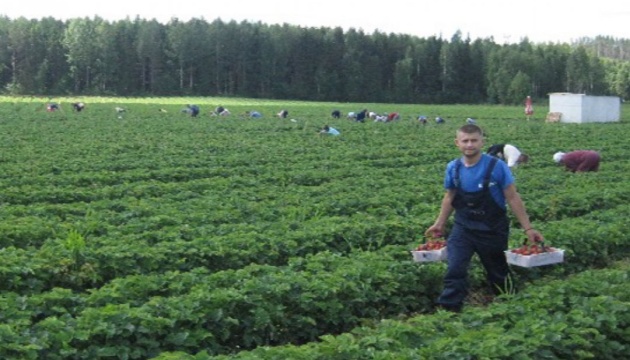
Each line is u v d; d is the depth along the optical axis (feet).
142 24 432.66
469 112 281.54
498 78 439.63
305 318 32.53
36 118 170.81
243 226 48.19
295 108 281.54
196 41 432.25
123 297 32.60
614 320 29.12
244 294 32.42
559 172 82.48
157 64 430.20
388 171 83.56
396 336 27.17
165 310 30.04
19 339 26.25
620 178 79.61
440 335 27.78
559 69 501.56
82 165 83.35
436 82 467.93
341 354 25.22
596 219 54.49
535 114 265.54
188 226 48.34
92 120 168.76
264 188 69.31
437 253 35.42
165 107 253.65
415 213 56.49
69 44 414.21
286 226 48.32
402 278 37.40
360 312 35.17
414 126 168.96
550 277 40.98
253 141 120.26
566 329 27.84
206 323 30.42
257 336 31.53
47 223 48.08
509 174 33.27
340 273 35.81
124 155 95.20
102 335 28.07
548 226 49.06
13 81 410.93
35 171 78.84
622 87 542.57
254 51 443.73
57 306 31.27
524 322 28.35
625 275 36.17
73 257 38.37
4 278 35.32
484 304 38.22
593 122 205.16
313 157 98.84
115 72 420.77
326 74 447.83
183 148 106.83
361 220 50.90
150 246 42.86
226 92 445.37
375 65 457.27
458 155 104.78
